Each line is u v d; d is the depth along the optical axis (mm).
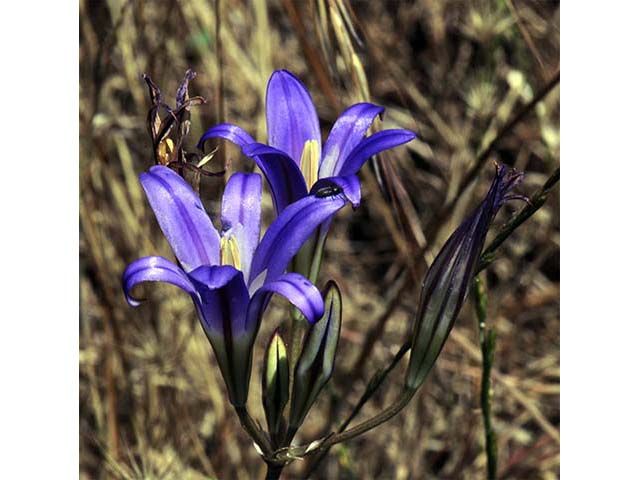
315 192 248
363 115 265
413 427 435
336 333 257
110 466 366
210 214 442
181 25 447
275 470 259
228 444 405
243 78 449
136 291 416
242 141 257
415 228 360
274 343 257
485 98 462
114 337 392
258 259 250
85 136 385
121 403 411
